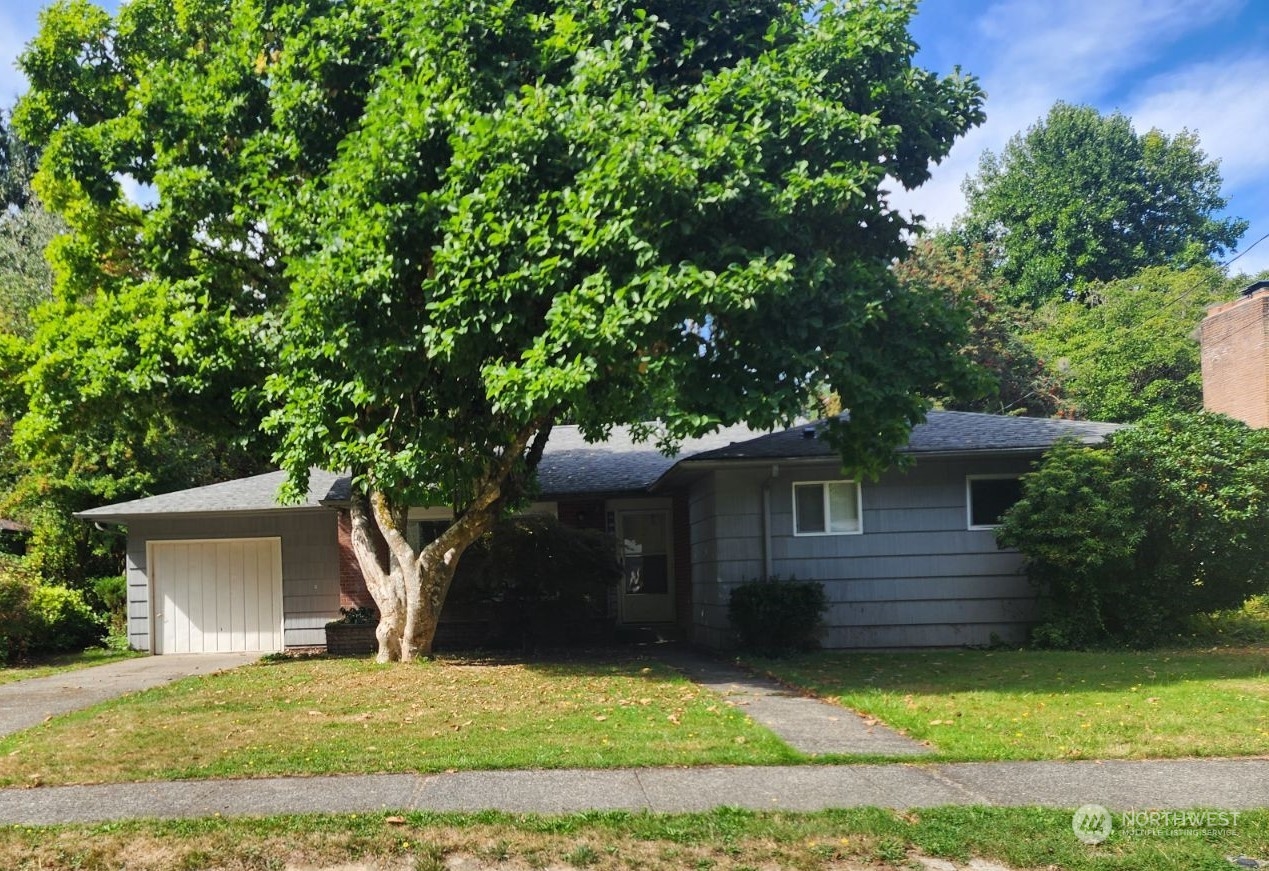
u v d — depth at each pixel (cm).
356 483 1113
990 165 4556
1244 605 1498
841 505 1474
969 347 2870
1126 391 2914
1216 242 4344
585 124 888
